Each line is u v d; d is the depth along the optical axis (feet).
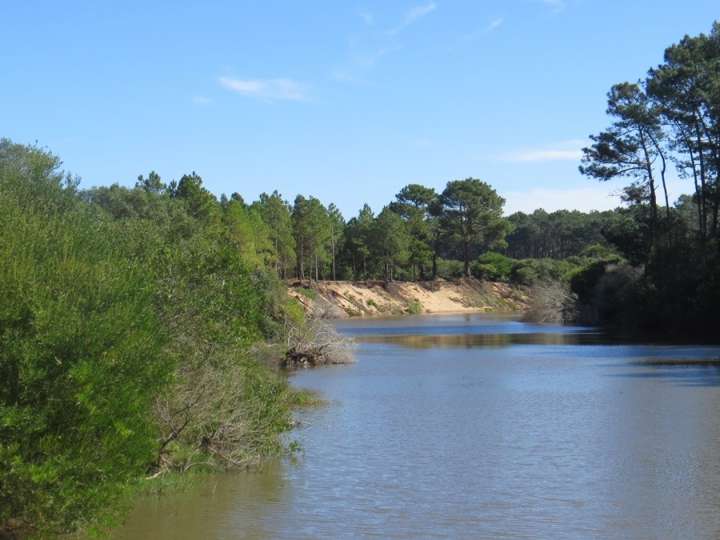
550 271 458.50
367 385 106.93
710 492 49.78
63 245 39.73
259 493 49.83
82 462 34.76
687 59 212.02
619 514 45.34
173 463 53.62
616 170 231.09
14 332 35.09
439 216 475.31
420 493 50.01
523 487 51.47
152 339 40.50
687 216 253.44
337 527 42.98
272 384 62.08
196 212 241.76
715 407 82.02
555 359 143.33
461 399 92.73
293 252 372.79
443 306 426.92
